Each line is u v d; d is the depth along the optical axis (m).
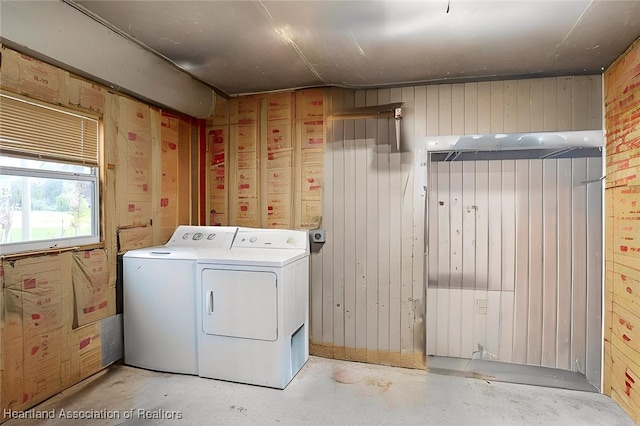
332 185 2.95
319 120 2.97
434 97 2.72
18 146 1.96
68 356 2.29
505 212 2.65
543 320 2.59
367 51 2.23
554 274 2.56
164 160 3.03
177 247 2.87
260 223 3.15
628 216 2.08
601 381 2.39
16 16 1.68
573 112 2.47
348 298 2.90
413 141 2.76
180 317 2.54
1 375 1.91
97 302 2.48
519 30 1.92
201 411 2.10
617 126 2.22
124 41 2.13
